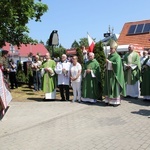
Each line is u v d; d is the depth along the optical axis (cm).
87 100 1051
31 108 966
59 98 1196
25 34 1702
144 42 3073
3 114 857
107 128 708
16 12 1490
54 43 1389
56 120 805
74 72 1057
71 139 632
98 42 1143
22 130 717
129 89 1160
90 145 587
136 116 825
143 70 1077
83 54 1287
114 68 980
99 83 1050
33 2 1603
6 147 597
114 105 985
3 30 1523
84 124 755
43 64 1128
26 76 1812
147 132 661
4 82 884
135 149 552
